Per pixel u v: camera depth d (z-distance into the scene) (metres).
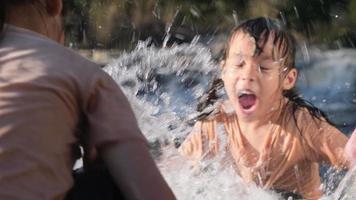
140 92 3.95
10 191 1.79
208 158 3.46
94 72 1.94
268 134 3.46
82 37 9.73
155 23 10.70
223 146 3.50
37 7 2.02
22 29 1.98
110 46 10.05
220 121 3.54
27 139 1.82
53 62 1.91
